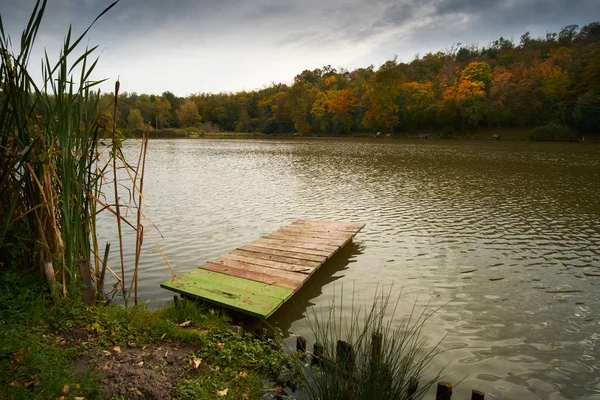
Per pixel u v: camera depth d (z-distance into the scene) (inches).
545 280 277.4
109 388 129.8
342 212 486.3
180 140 2812.5
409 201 553.9
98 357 148.4
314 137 3250.5
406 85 2802.7
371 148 1729.8
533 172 861.8
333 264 308.3
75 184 189.8
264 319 217.9
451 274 288.2
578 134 2042.3
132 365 145.9
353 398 134.0
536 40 3567.9
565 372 175.9
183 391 137.3
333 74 4803.2
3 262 184.5
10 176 186.9
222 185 688.4
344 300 245.1
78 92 183.5
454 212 486.3
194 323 191.6
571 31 3567.9
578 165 990.4
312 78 4389.8
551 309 234.8
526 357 186.5
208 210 490.0
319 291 259.0
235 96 4680.1
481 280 277.3
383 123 2842.0
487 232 396.8
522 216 464.1
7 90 171.3
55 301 172.7
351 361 152.1
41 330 156.3
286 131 3779.5
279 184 703.7
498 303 242.1
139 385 133.3
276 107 3732.8
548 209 501.7
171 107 4414.4
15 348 135.6
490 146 1766.7
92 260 296.2
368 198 575.8
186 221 432.5
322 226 383.6
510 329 211.6
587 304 241.3
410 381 148.9
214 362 161.3
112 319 175.9
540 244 357.7
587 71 2111.2
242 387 151.5
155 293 242.8
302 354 175.3
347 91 3154.5
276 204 531.5
